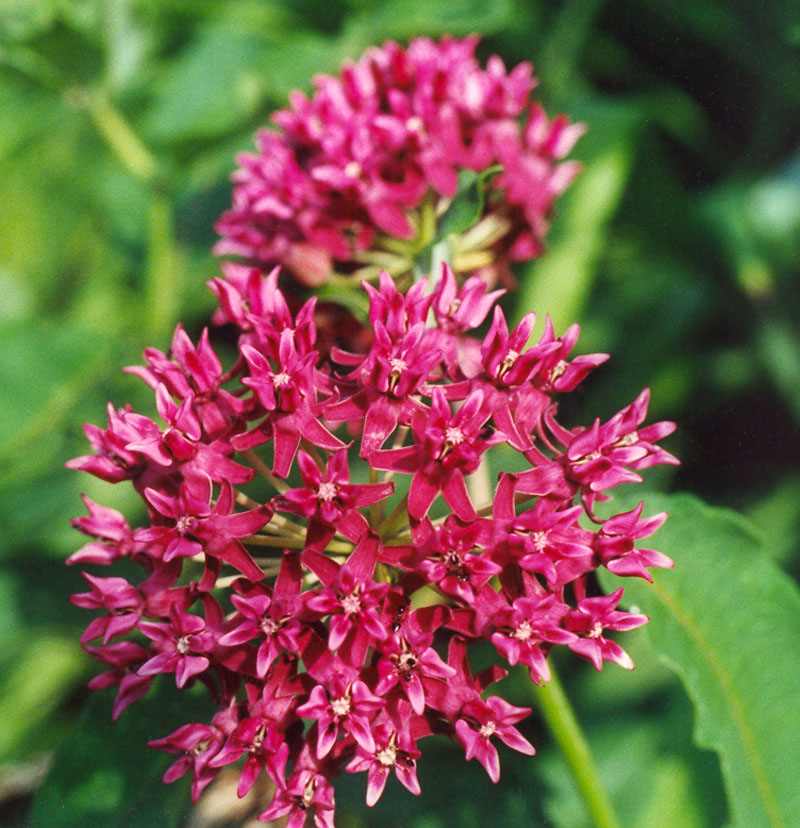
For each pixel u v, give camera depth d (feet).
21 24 1.07
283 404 0.77
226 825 0.89
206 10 1.12
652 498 0.89
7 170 1.22
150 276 1.12
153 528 0.76
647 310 1.14
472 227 0.93
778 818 0.85
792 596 0.87
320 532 0.75
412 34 1.10
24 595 1.01
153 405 1.07
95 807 0.87
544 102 1.16
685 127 1.15
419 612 0.76
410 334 0.77
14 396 0.99
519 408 0.79
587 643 0.76
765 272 1.12
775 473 1.05
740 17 1.14
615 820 0.89
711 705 0.86
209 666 0.77
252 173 0.95
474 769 0.94
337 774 0.77
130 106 1.14
